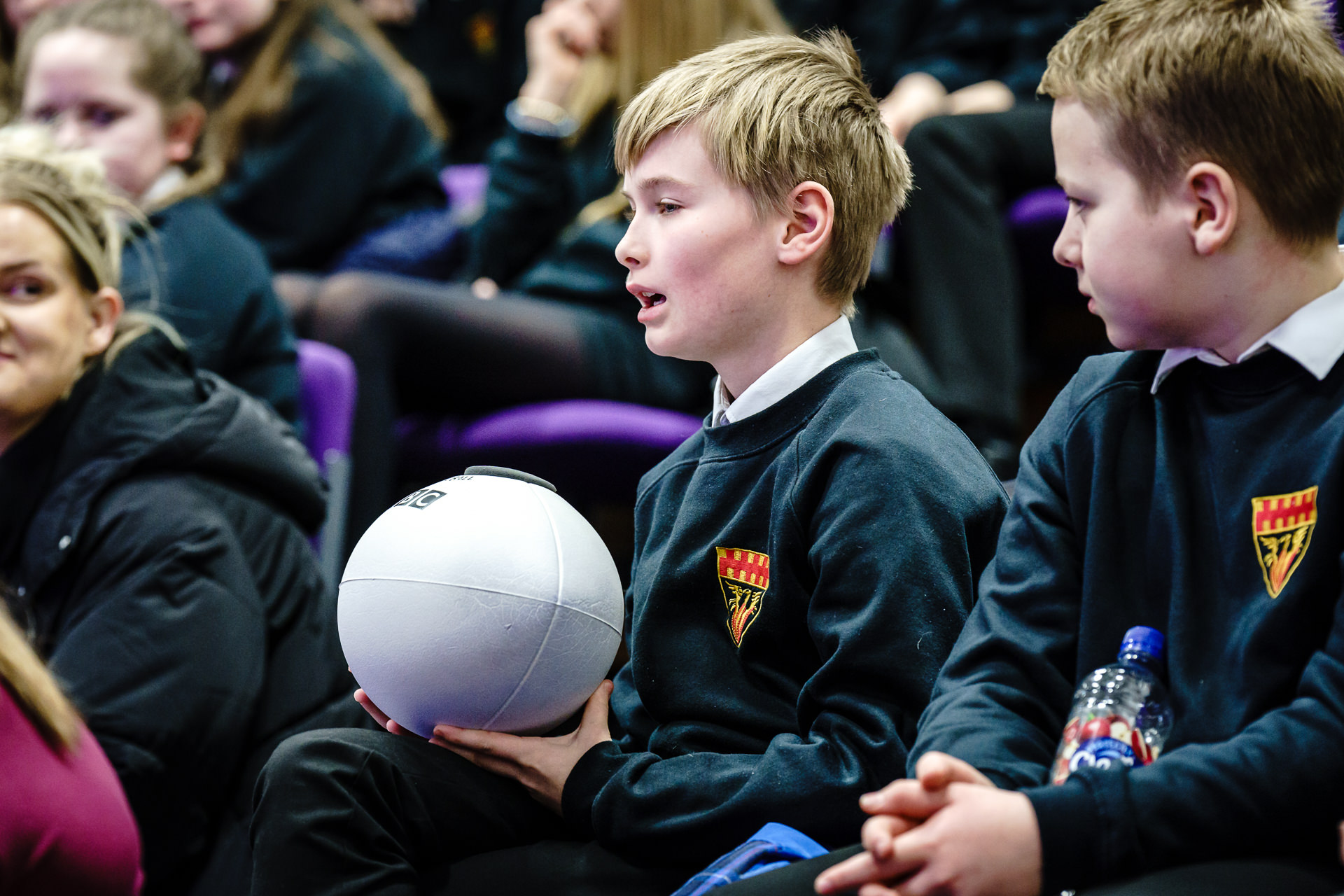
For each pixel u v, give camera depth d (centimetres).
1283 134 165
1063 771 162
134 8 398
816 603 197
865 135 228
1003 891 145
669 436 414
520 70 620
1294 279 167
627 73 448
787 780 186
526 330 425
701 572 210
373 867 191
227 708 272
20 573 284
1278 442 164
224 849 277
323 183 474
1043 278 425
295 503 305
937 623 190
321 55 476
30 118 391
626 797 195
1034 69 477
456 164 630
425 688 201
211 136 413
